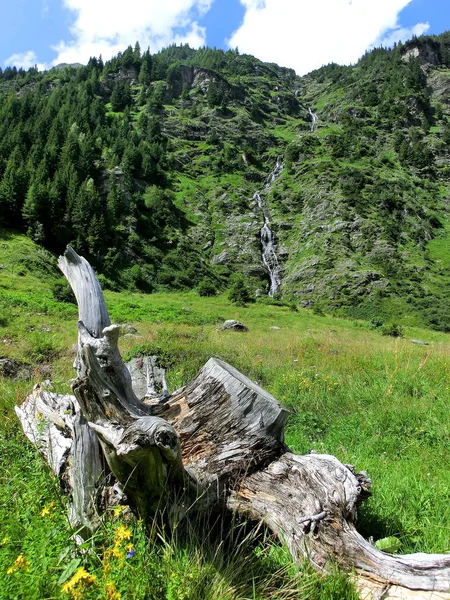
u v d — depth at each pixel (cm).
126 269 7262
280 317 4641
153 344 1268
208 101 15650
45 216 7106
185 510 300
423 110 15600
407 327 5281
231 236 9406
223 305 5472
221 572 262
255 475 337
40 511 295
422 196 10969
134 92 16038
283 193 10944
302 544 292
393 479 454
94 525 292
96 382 316
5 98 13038
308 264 8169
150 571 238
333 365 1188
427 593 261
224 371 365
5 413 574
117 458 290
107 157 10212
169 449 273
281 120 16775
